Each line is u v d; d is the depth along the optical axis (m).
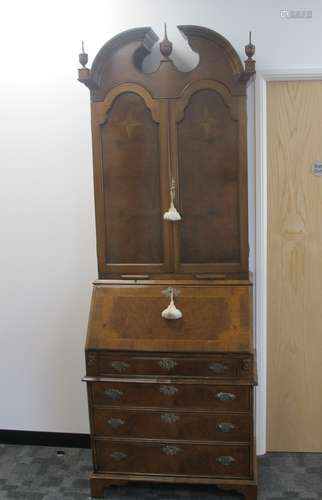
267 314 2.62
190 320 2.21
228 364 2.14
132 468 2.31
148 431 2.26
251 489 2.22
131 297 2.30
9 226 2.70
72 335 2.74
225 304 2.22
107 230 2.34
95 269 2.67
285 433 2.71
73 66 2.52
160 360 2.18
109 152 2.29
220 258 2.30
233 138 2.21
